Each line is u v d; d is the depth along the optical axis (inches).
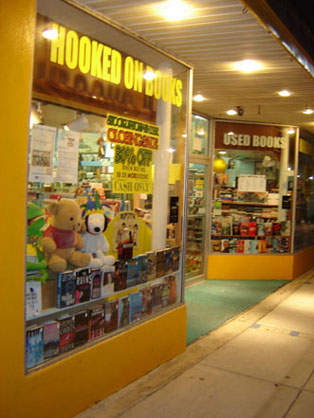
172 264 188.7
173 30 159.2
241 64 196.1
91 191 148.6
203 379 164.4
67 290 137.3
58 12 130.9
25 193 115.7
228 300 283.6
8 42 108.7
